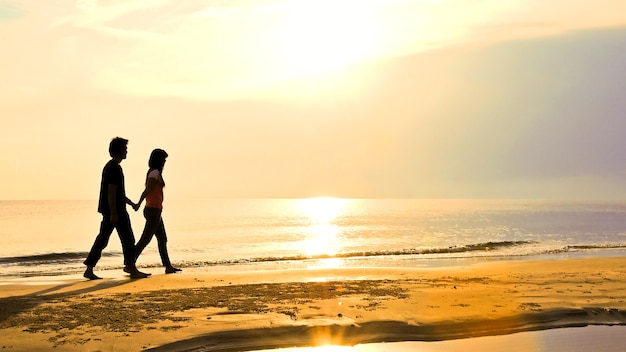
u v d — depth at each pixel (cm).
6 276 1455
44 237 3406
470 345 696
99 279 1136
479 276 1174
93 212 8800
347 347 682
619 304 881
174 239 3228
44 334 679
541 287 1027
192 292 956
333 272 1242
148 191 1214
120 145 1150
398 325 751
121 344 645
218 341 679
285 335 708
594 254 2005
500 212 9988
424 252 2102
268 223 5534
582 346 693
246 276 1174
